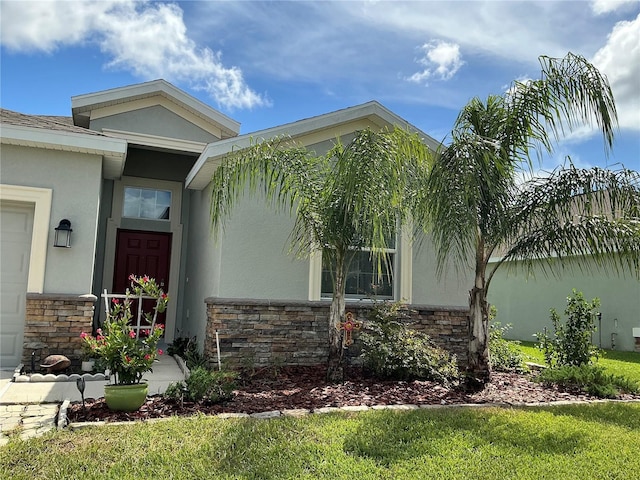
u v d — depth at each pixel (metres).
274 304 8.45
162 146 11.80
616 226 6.71
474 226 6.55
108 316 6.27
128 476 3.85
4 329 8.02
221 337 8.14
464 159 6.34
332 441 4.69
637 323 14.09
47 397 6.25
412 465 4.21
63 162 8.18
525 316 17.69
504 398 6.99
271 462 4.15
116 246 11.56
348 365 8.60
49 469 3.94
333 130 9.18
